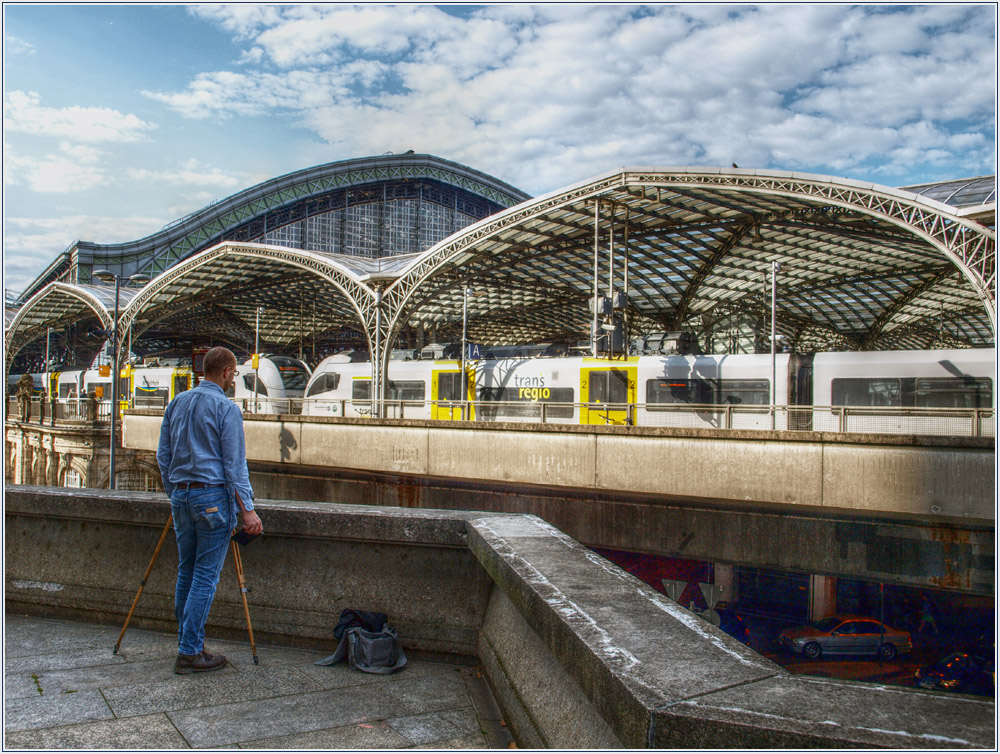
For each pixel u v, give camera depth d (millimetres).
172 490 4516
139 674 4387
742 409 17641
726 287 53250
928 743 1534
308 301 65312
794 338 67438
